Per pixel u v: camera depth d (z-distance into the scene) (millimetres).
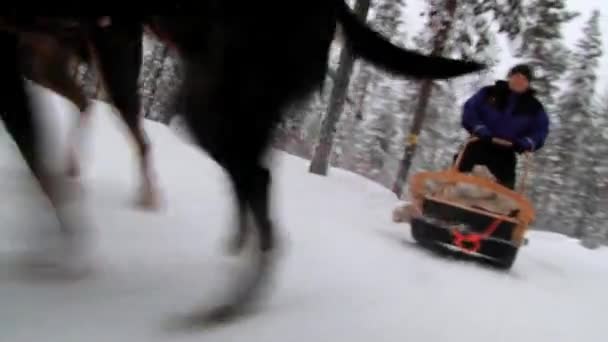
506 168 6629
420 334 3324
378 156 42969
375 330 3254
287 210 6770
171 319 2939
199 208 5867
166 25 3166
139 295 3234
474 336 3457
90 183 5961
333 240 5535
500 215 6215
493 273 5844
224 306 3115
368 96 39781
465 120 6723
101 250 3910
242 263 3635
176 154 8953
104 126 9578
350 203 10242
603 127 42406
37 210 4066
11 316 2645
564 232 43094
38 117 3287
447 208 6430
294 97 3213
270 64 3084
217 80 3047
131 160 7605
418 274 4883
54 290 3080
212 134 3064
